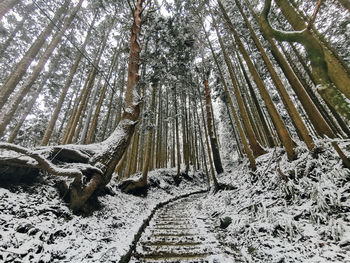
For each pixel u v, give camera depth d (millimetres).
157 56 9438
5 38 12078
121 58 13961
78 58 11219
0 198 2664
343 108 1133
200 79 14977
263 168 5941
